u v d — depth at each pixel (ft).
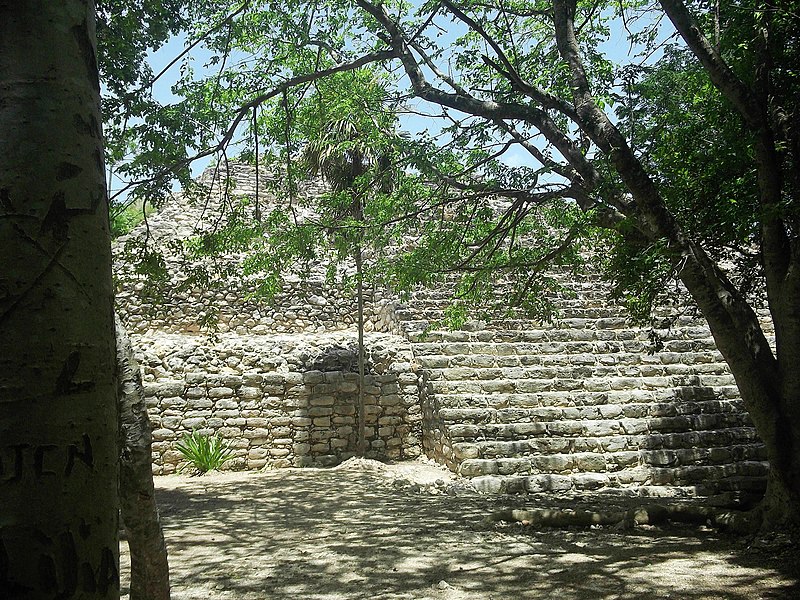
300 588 21.90
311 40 33.65
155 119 27.04
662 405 45.16
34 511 5.31
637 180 26.55
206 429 47.09
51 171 5.93
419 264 35.94
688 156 30.58
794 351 26.04
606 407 44.75
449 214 42.60
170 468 45.78
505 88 35.01
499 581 22.20
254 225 34.30
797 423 26.17
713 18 30.78
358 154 45.03
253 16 32.40
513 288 44.01
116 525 6.05
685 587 20.97
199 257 31.86
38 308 5.62
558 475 40.40
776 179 26.23
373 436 49.42
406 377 50.26
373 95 36.35
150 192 27.71
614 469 41.55
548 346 51.06
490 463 40.52
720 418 44.88
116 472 6.13
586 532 29.35
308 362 50.39
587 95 28.17
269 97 31.37
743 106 25.94
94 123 6.51
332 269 38.24
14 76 5.99
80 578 5.52
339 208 36.58
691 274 26.76
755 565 23.07
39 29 6.15
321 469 47.29
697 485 40.16
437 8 33.63
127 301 56.03
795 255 25.68
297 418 48.67
